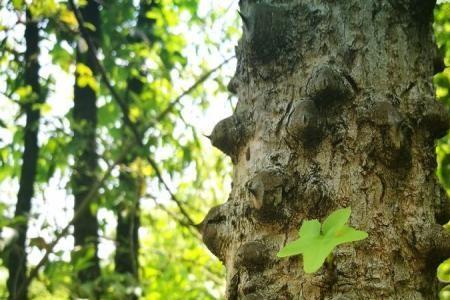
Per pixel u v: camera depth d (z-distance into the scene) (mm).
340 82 555
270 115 575
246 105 602
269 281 521
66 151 1926
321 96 553
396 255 515
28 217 1559
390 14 598
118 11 2227
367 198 528
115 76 2146
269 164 554
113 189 1854
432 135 577
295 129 545
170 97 2201
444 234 528
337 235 396
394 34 593
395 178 537
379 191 530
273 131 567
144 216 2273
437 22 1497
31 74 2045
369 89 564
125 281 1772
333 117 552
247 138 586
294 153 550
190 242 2434
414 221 529
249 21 598
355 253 507
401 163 538
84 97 2125
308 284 506
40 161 2234
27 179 1948
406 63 588
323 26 588
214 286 2293
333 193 529
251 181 543
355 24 589
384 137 537
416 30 608
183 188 2459
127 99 2246
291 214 531
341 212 413
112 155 1941
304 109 545
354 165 536
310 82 560
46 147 1997
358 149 539
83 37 1599
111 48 2170
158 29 2242
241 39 639
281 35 587
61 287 1440
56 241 1461
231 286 545
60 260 1543
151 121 1777
